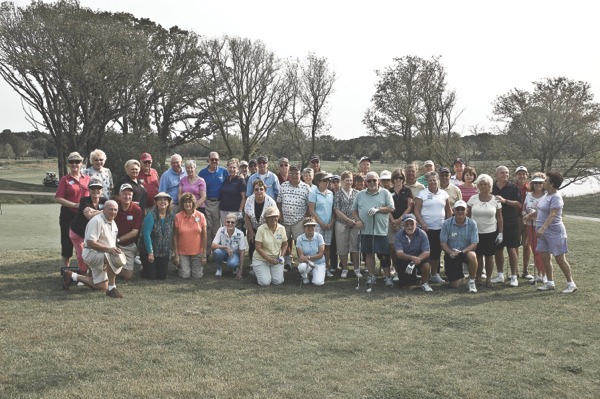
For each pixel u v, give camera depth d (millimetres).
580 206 32125
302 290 8289
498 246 8891
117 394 4293
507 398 4328
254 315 6723
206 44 40594
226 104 40562
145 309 6879
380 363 5074
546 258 8312
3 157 81250
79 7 32281
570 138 31797
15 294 7480
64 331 5859
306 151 42656
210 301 7414
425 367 4980
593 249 12547
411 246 8453
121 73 33469
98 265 7734
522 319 6633
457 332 6078
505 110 33000
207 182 10289
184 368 4867
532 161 33438
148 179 9828
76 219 8227
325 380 4645
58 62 31422
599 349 5523
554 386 4574
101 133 36719
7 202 30578
